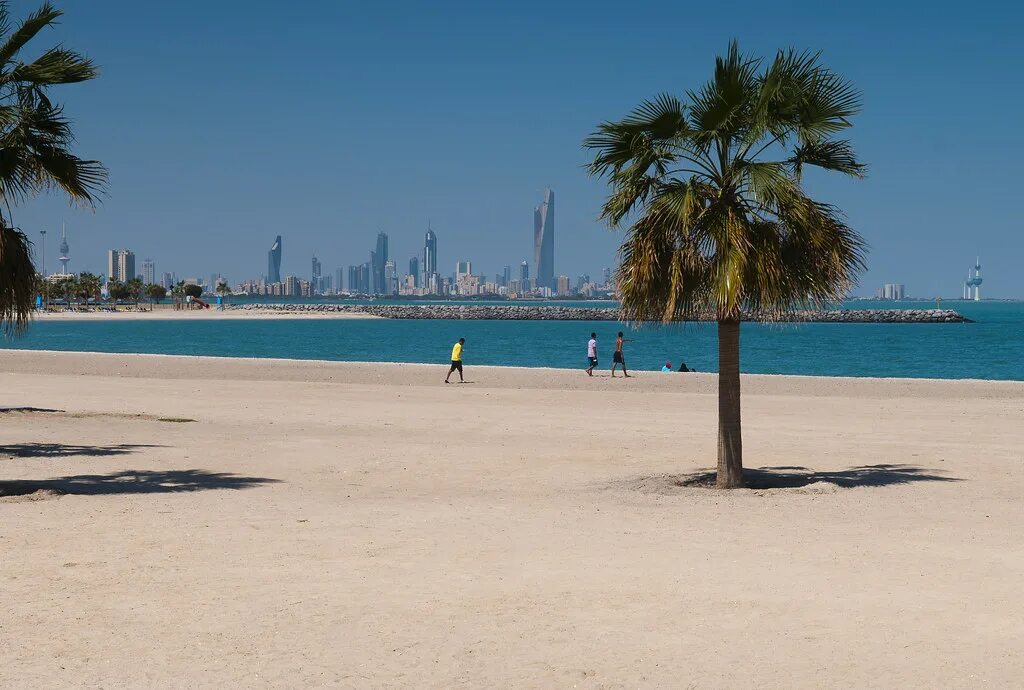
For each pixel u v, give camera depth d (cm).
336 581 802
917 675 576
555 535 1012
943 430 2153
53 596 748
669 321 1427
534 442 1941
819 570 846
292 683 564
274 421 2295
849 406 2700
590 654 617
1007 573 833
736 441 1411
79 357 4916
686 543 972
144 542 955
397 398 2909
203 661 602
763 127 1335
